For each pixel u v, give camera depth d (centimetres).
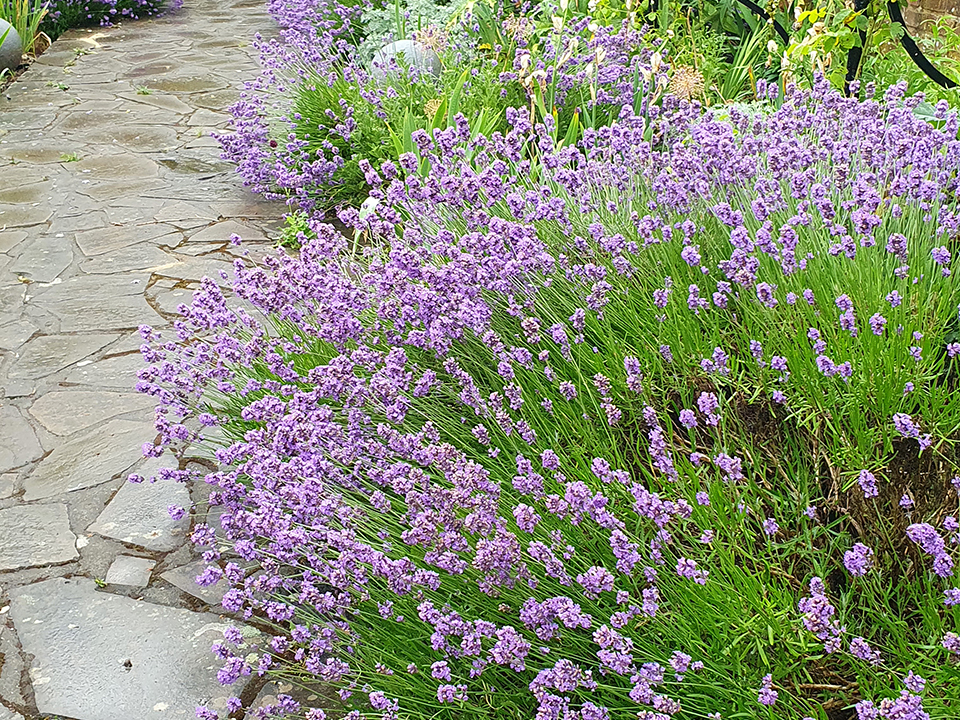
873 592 208
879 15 438
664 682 193
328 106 635
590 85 518
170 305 497
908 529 171
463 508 224
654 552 199
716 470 229
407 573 215
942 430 228
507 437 259
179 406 318
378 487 267
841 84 434
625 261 278
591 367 276
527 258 281
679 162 293
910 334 236
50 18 1238
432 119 520
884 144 287
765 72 610
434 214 354
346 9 811
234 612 281
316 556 225
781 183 296
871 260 254
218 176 707
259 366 337
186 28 1281
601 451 247
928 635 195
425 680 213
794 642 193
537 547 194
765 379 252
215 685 253
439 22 757
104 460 363
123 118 857
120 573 300
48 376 432
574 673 176
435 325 271
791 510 234
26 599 289
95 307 498
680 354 263
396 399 254
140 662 262
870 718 159
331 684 236
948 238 256
